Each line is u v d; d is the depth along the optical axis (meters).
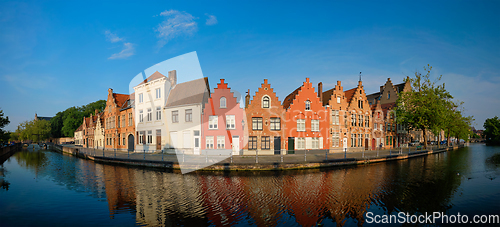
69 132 86.31
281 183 17.58
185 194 14.82
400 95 42.97
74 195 14.86
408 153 33.47
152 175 20.59
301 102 34.69
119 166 25.97
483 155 38.09
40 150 64.50
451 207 12.85
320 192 15.27
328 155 31.52
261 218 11.21
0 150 40.94
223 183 17.56
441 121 38.44
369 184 17.30
